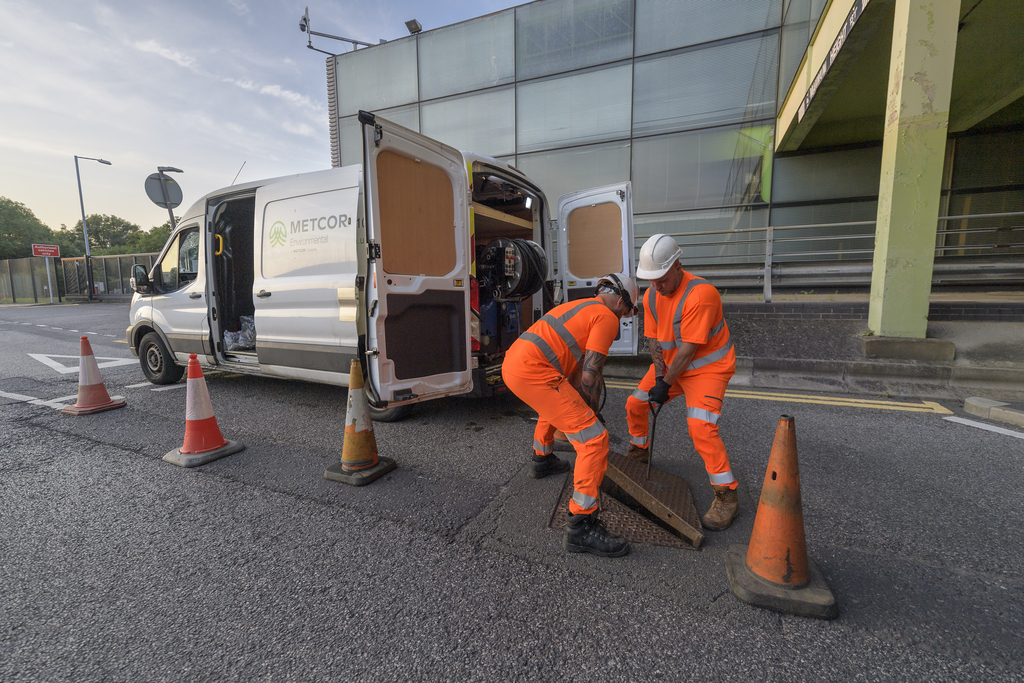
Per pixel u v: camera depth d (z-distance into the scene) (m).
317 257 4.08
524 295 4.82
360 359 3.51
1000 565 2.08
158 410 4.62
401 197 3.59
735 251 9.90
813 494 2.76
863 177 9.16
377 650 1.64
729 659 1.58
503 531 2.41
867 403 4.62
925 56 4.73
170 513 2.63
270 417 4.39
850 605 1.84
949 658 1.57
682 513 2.39
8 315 15.33
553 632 1.71
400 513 2.61
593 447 2.20
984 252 9.28
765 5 8.95
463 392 4.12
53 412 4.55
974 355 5.06
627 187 5.27
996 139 8.97
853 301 6.43
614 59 10.10
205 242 4.97
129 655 1.63
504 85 11.08
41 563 2.17
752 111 9.36
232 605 1.89
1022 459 3.21
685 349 2.39
